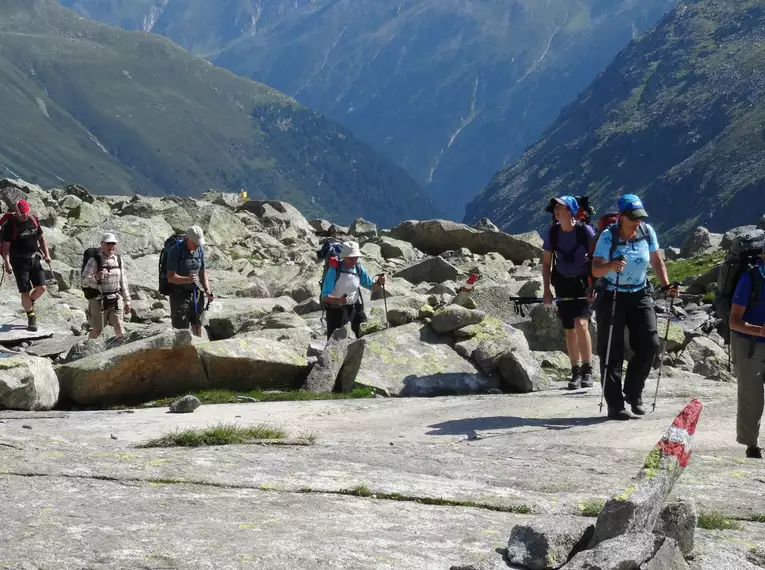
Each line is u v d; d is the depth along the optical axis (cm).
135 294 2514
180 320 1706
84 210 3478
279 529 579
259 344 1505
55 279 2464
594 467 847
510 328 1577
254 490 696
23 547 521
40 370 1283
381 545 557
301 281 2666
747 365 917
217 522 590
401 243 3775
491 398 1305
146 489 680
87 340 1515
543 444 959
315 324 2031
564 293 1377
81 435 970
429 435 1027
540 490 765
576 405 1207
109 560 504
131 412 1223
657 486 508
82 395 1357
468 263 3472
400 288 2400
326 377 1461
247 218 3850
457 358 1509
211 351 1435
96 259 1762
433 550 554
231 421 1122
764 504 734
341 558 524
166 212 3419
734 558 538
